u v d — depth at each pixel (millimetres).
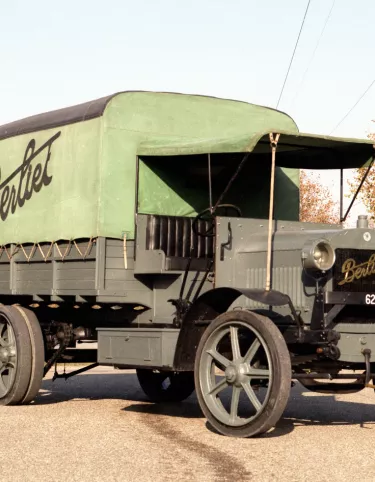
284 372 7387
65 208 10023
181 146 9109
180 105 10062
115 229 9500
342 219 9867
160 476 6035
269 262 8086
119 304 9750
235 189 10156
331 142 8953
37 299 10570
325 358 8266
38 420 8680
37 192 10562
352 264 8180
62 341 10469
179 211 9891
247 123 10508
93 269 9516
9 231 11102
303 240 8445
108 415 9164
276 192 10445
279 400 7367
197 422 8672
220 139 8773
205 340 8039
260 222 9133
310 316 8242
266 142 9039
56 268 10195
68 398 10984
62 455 6758
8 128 11344
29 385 9953
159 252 9250
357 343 8172
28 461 6523
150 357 8789
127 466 6352
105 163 9508
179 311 8914
